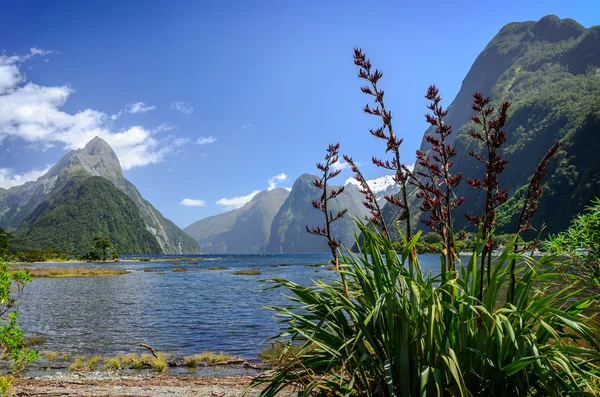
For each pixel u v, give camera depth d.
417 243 3.32
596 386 2.92
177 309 27.36
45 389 9.73
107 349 15.45
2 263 7.70
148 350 15.16
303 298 3.47
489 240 3.05
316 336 3.27
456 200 3.47
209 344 16.11
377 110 3.59
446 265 3.29
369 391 2.93
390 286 3.01
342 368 2.85
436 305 2.89
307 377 3.21
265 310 26.25
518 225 3.19
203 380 10.62
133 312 26.12
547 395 2.80
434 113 3.51
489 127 3.16
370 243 3.20
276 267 100.31
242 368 12.20
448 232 3.28
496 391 2.85
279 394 5.98
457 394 2.75
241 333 18.41
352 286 3.68
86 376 11.43
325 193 3.80
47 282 56.19
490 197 3.16
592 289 3.83
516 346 2.56
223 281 56.41
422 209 3.39
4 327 7.52
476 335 2.97
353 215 3.44
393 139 3.51
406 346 2.84
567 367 2.58
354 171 3.77
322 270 82.62
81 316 24.42
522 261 3.12
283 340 11.44
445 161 3.39
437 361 2.82
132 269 95.69
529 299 3.18
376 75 3.62
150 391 9.48
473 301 2.99
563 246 4.10
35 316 24.47
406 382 2.79
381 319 3.10
